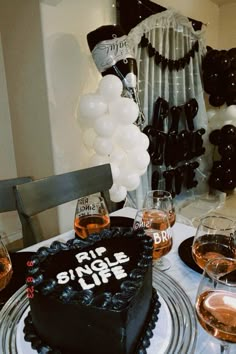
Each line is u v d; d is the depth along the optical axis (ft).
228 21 12.80
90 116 6.16
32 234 3.89
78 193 4.55
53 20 6.63
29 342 1.82
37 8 6.40
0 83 7.86
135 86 6.70
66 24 6.90
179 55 9.82
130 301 1.62
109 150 6.42
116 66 6.28
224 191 11.89
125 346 1.61
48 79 6.82
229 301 1.80
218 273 2.10
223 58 9.75
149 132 8.83
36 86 7.08
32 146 7.78
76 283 1.79
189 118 10.27
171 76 9.73
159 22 8.66
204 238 2.78
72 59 7.22
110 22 7.93
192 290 2.48
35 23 6.56
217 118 11.02
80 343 1.68
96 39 6.24
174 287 2.40
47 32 6.57
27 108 7.54
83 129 7.48
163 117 9.26
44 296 1.68
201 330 2.02
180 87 10.14
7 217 8.75
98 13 7.55
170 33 9.36
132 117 6.16
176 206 10.85
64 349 1.73
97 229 3.14
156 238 2.59
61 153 7.45
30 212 3.89
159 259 2.92
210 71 10.23
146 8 8.09
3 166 8.39
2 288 2.37
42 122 7.27
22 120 7.80
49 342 1.77
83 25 7.27
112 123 6.25
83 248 2.19
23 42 6.98
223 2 12.42
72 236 3.60
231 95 10.23
